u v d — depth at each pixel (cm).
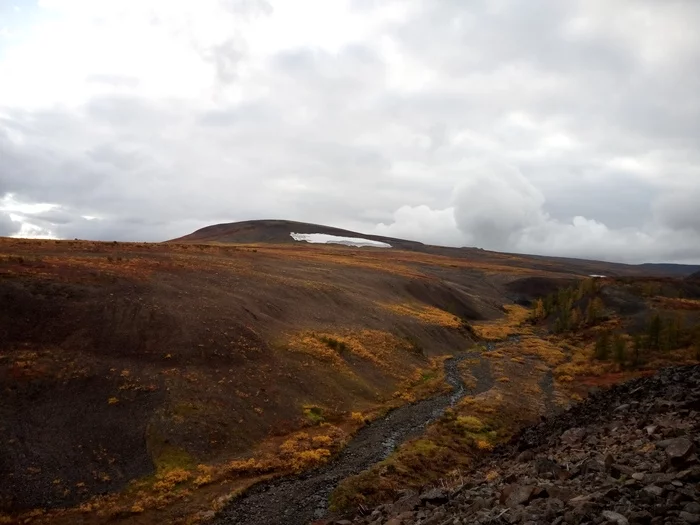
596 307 10175
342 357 5634
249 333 5131
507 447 3834
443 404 5144
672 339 7769
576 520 1367
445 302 11612
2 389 3350
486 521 1563
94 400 3550
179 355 4359
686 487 1465
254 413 4028
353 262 13575
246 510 2850
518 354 8056
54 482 2823
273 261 10400
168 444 3384
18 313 4144
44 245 7394
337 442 3881
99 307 4575
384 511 2325
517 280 17075
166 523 2675
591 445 2723
